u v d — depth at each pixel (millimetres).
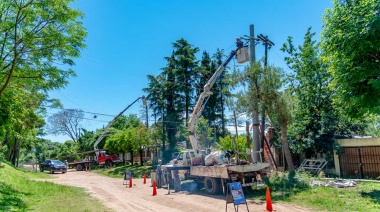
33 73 13242
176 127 33969
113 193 16359
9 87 13125
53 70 13523
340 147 18672
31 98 14852
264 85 15672
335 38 11586
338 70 11961
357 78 11320
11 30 12156
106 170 39531
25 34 12062
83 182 24062
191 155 18016
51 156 63969
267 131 23875
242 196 9312
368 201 10281
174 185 17344
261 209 10398
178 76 33938
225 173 13953
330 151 19688
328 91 20375
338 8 11695
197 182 17750
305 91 21938
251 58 17625
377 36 10570
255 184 14125
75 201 13000
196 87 34719
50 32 12500
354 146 18250
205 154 17984
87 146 59000
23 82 13812
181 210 10867
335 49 11914
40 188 16734
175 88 34000
